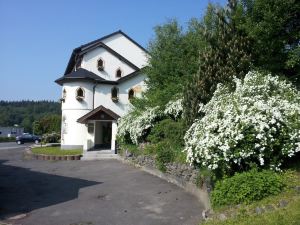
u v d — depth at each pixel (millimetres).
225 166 10102
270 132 9648
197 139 10859
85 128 33781
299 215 7457
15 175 20281
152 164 18953
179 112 18953
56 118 55781
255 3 13242
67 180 18281
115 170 21125
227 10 14859
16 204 13344
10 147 45625
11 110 134875
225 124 10008
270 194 8805
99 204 12977
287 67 13102
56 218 11367
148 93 26062
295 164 10203
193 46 24578
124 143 26078
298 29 12906
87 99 34562
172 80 23875
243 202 8812
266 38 13031
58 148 35094
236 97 10891
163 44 26125
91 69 36719
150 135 21141
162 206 12234
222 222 8383
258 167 9758
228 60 14234
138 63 40281
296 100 10836
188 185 14156
